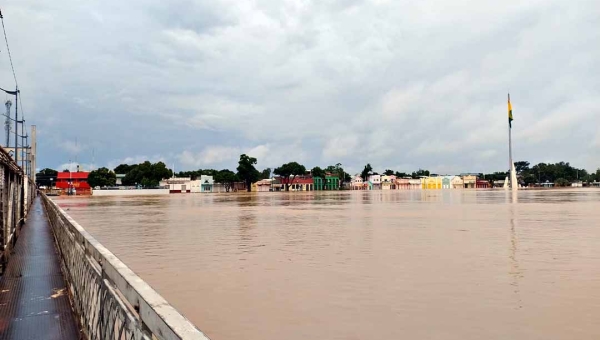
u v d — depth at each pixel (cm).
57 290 947
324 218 3988
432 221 3569
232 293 1320
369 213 4600
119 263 395
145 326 294
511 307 1171
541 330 1011
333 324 1057
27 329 692
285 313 1126
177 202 8238
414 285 1391
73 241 810
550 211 4662
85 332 613
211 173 19912
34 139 6712
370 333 995
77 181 16375
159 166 17512
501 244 2222
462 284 1401
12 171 1538
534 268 1623
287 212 4884
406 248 2111
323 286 1389
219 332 1012
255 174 18288
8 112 4084
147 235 2777
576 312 1123
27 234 2042
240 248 2175
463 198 9006
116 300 381
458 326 1038
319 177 19588
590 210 4766
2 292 930
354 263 1744
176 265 1741
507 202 6925
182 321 238
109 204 7525
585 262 1725
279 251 2067
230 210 5409
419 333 998
